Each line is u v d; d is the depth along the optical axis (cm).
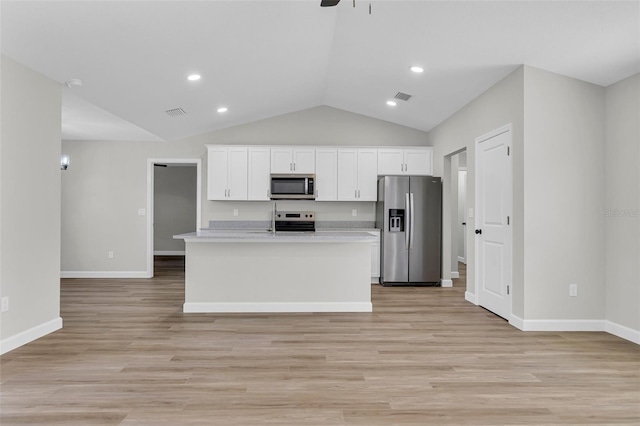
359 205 695
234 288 453
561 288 386
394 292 581
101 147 690
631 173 357
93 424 208
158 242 1093
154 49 365
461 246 949
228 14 332
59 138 388
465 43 371
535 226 384
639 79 350
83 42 328
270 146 662
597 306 388
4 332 318
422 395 244
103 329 381
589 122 388
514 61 386
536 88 387
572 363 299
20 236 335
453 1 312
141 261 691
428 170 666
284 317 429
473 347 334
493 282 452
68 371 278
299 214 688
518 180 395
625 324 363
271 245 455
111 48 348
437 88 497
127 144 692
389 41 400
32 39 307
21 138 336
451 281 633
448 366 292
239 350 323
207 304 450
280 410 225
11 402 232
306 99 638
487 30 343
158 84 450
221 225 692
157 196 1091
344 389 252
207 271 452
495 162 445
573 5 290
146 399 237
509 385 260
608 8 285
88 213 688
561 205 386
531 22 321
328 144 695
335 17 368
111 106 488
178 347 330
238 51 407
